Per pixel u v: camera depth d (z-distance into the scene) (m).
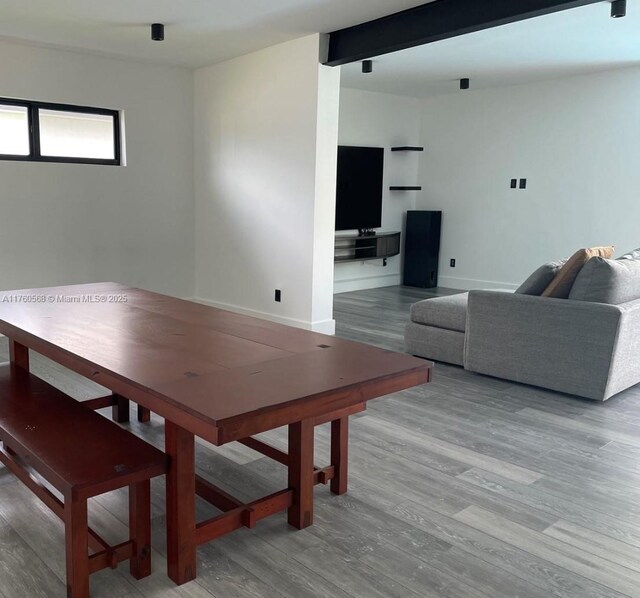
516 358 3.82
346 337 5.06
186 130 5.85
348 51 4.45
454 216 7.80
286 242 5.07
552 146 6.75
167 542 1.87
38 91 4.93
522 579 1.90
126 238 5.59
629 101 6.09
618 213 6.30
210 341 2.22
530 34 4.71
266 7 3.93
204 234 5.94
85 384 3.74
